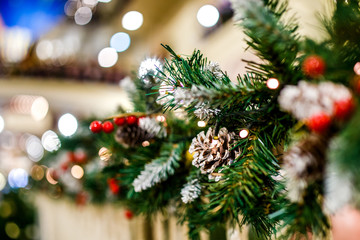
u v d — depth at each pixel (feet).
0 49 7.86
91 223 3.64
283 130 1.19
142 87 1.65
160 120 1.56
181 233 2.33
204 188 1.43
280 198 1.14
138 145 1.62
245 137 1.23
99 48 13.07
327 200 0.85
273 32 0.98
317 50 0.98
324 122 0.82
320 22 1.15
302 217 0.93
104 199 2.80
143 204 1.71
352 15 1.07
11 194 5.83
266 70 1.10
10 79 6.09
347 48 1.06
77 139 2.91
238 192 1.14
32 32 10.21
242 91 1.11
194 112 1.26
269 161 1.21
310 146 0.84
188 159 1.59
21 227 5.78
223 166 1.21
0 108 8.48
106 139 1.98
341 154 0.75
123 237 2.91
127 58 12.05
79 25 12.57
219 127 1.30
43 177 4.46
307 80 1.02
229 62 6.39
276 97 1.08
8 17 9.56
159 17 10.00
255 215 1.18
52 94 6.45
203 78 1.24
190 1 8.41
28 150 8.05
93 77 6.47
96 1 11.18
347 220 1.27
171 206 1.77
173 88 1.27
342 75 0.94
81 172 2.74
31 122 8.71
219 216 1.17
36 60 6.66
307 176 0.84
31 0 10.03
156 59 1.60
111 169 1.94
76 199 3.54
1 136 8.59
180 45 9.14
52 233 4.99
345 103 0.82
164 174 1.44
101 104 6.70
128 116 1.56
